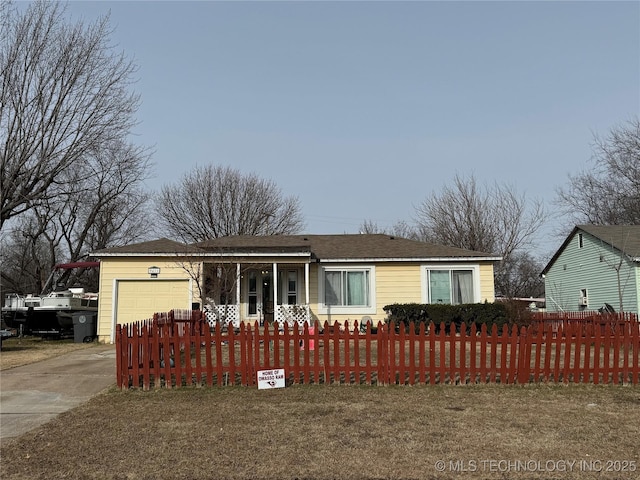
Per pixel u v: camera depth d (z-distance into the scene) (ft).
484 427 20.31
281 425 20.71
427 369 29.32
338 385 28.63
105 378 32.22
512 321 58.23
